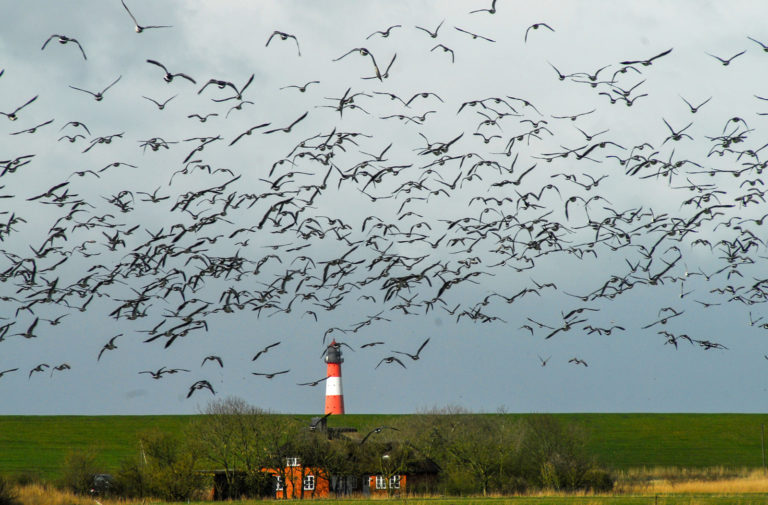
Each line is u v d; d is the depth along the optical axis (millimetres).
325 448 71625
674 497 59031
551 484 73562
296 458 70688
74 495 69000
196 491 71125
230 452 70250
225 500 67938
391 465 71938
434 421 77312
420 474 73938
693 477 87750
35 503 63344
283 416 73312
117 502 65375
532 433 78250
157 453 70500
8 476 75125
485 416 78750
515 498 62562
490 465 73000
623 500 56281
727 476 89250
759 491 67750
